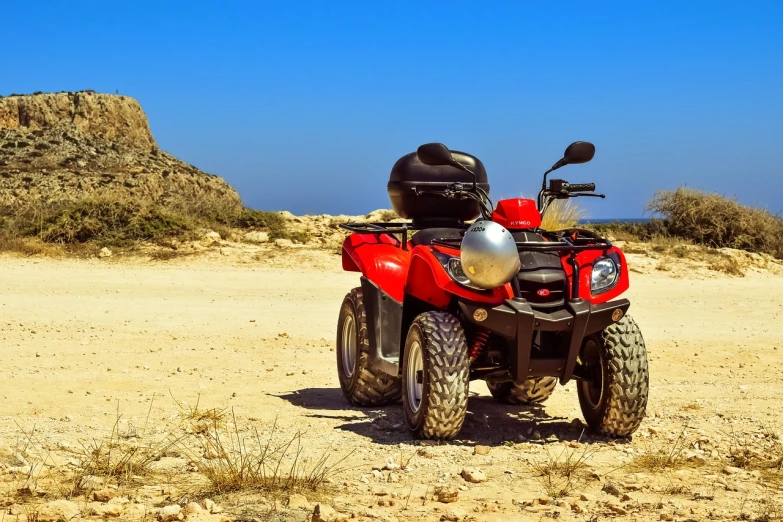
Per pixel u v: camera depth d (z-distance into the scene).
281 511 4.41
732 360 10.13
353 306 7.74
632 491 4.99
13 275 16.97
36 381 8.13
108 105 83.94
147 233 21.22
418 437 6.22
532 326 5.82
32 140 77.31
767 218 23.03
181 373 8.81
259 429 6.60
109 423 6.59
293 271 18.66
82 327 11.52
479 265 5.67
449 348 5.97
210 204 24.30
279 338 11.15
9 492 4.69
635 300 15.46
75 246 20.84
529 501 4.75
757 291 16.97
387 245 7.50
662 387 8.51
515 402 7.90
